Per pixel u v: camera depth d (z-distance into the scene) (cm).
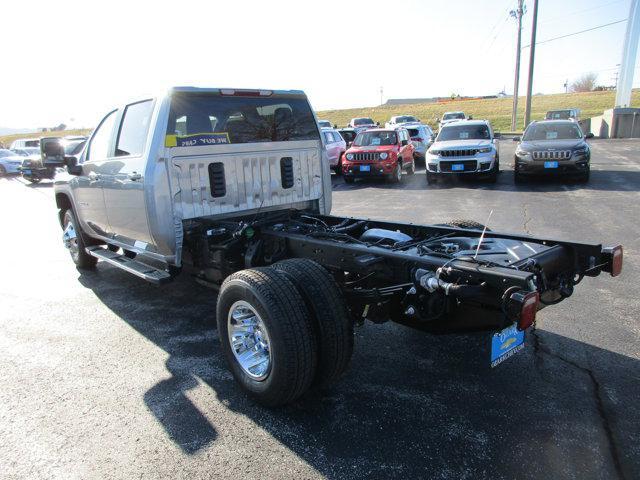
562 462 271
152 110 441
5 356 419
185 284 601
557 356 389
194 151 446
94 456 287
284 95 512
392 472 267
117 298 557
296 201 533
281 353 302
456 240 376
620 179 1330
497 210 988
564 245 355
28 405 343
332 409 329
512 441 290
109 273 657
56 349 429
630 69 3488
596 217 880
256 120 493
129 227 481
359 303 344
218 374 380
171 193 436
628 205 977
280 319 302
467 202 1096
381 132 1558
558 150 1247
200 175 453
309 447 290
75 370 391
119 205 486
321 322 312
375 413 322
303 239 399
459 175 1370
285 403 321
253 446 292
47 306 536
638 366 370
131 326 476
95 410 334
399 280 335
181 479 267
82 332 465
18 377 382
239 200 483
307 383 315
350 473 267
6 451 294
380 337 437
